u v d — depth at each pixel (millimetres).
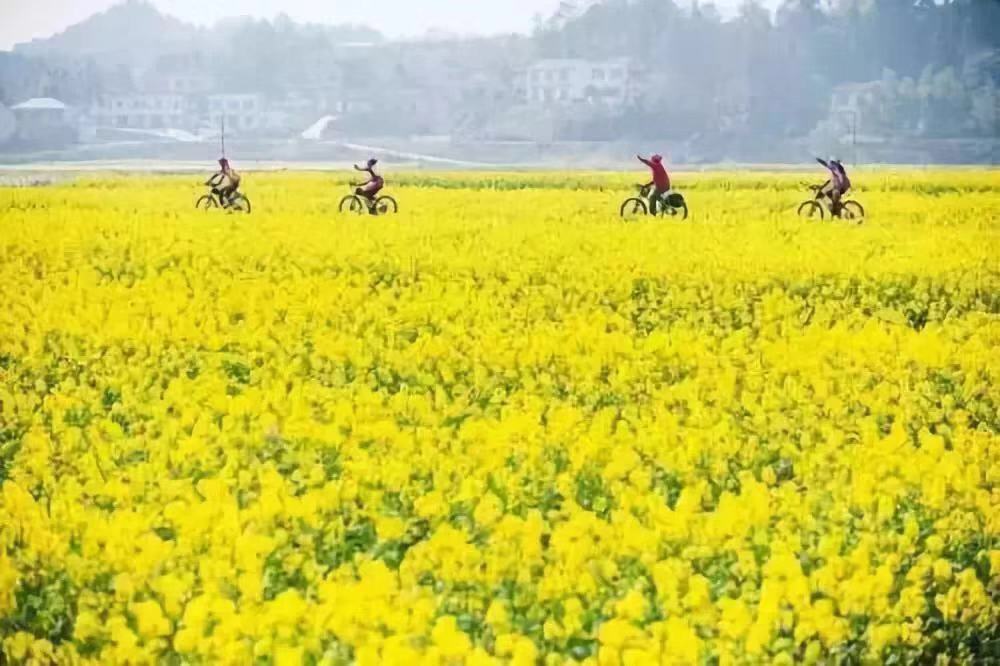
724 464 16125
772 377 20719
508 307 25766
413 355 22016
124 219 33625
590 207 38531
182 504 13961
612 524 13719
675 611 12008
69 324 23625
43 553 14016
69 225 32406
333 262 29797
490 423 17109
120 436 17266
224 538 13531
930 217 33469
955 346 22953
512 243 32406
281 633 11719
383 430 16797
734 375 20344
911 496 15445
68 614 13172
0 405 19609
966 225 33000
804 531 14039
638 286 28078
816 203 34781
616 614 11883
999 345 23203
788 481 15539
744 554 12930
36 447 17078
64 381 20438
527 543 13195
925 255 30234
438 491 14430
